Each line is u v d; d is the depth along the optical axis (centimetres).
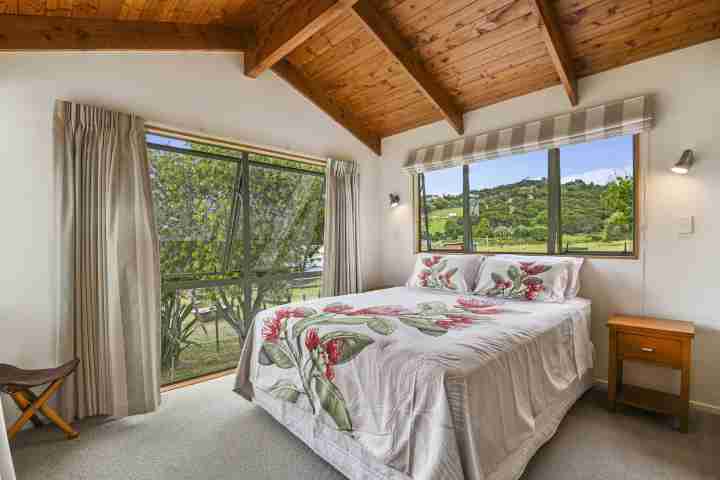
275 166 351
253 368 234
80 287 219
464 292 296
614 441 192
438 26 268
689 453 181
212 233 314
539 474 166
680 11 213
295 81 347
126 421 225
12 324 206
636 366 250
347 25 289
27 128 210
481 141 333
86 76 231
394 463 140
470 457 123
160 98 264
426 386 134
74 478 170
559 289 254
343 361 167
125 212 236
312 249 391
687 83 231
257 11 272
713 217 223
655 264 245
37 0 198
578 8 226
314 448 183
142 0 227
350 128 400
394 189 423
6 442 87
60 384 200
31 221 212
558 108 291
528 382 166
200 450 193
